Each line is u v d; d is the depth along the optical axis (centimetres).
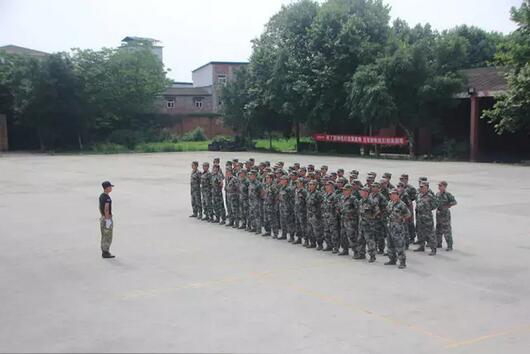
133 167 3781
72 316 910
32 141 5953
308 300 982
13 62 5584
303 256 1331
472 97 3931
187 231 1656
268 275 1155
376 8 4759
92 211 2028
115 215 1934
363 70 4212
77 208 2097
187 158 4597
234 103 5556
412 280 1111
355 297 998
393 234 1216
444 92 4034
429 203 1334
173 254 1358
